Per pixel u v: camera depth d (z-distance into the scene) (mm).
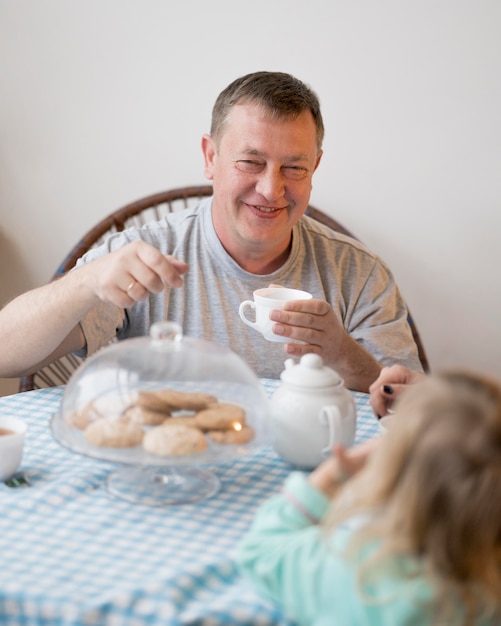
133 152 2604
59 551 1001
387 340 1952
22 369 1616
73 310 1532
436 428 833
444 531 823
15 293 2752
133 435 1091
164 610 892
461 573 828
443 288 2547
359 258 2010
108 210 2654
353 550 840
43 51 2582
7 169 2674
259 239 1826
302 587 880
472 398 849
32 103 2619
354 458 967
